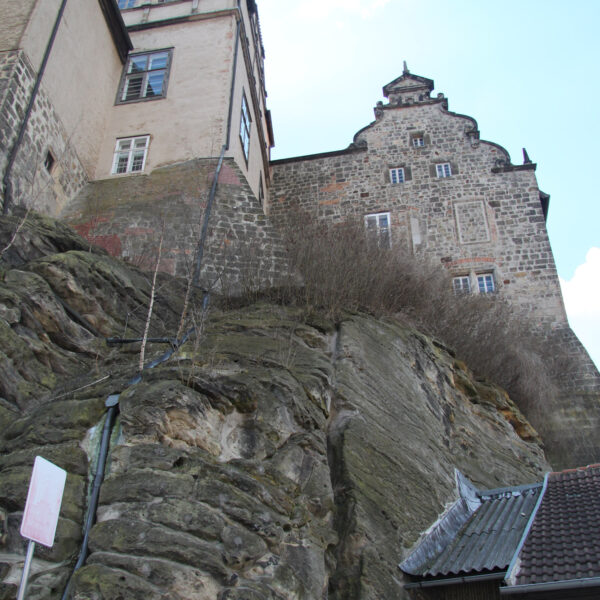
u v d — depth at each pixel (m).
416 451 9.60
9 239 10.62
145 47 18.55
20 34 13.46
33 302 9.48
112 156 16.31
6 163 12.24
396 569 7.34
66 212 14.57
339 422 8.90
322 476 7.75
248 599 5.78
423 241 20.14
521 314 18.34
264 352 9.44
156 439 6.78
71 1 15.50
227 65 17.67
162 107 17.09
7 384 8.36
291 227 15.86
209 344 9.50
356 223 16.44
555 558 7.01
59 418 7.36
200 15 18.84
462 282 19.33
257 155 20.34
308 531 6.95
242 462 7.09
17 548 6.12
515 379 15.52
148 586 5.54
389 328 12.37
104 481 6.50
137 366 8.87
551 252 19.42
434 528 8.39
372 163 22.11
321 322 11.32
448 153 21.91
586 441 15.36
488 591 7.27
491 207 20.53
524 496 9.42
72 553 6.14
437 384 12.45
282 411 7.93
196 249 13.09
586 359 17.09
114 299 10.83
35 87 13.48
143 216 14.34
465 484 10.11
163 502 6.14
